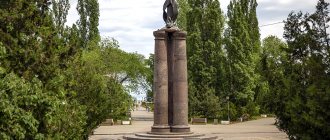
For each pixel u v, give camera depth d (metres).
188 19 52.78
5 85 9.05
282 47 14.04
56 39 12.72
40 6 12.83
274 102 15.34
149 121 53.97
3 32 11.33
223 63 53.06
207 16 52.66
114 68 52.22
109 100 25.77
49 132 11.51
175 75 23.11
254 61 54.41
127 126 42.97
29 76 11.27
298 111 12.52
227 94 53.06
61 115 12.41
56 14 47.78
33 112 10.11
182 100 22.94
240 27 53.91
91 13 56.75
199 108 49.78
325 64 11.84
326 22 12.58
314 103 11.38
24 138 9.88
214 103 49.41
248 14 60.47
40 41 12.20
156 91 23.14
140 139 21.52
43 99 9.98
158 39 23.33
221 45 53.03
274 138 28.62
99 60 46.28
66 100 13.08
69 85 15.05
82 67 20.36
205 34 52.84
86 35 56.66
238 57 53.12
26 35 11.94
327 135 11.81
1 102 8.65
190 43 52.03
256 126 41.94
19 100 9.38
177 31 23.30
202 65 51.44
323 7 12.62
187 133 22.27
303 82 13.08
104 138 28.59
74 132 14.58
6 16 11.48
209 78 51.19
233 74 53.00
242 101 53.56
